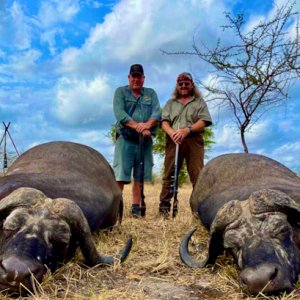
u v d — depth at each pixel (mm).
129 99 3820
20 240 1698
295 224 1874
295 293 1696
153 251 2369
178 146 3645
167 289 1808
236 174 2723
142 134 3670
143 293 1741
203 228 2891
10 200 1816
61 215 1827
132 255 2232
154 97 3900
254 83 4402
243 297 1710
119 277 1937
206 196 2766
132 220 3463
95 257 1976
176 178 3639
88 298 1659
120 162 3818
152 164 3900
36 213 1797
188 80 3762
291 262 1747
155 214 3959
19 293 1614
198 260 2082
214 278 1939
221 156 3104
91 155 2916
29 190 1864
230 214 1885
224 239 1881
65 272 1903
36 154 2691
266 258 1684
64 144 2875
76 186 2373
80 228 1883
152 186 8602
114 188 2904
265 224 1808
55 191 2213
